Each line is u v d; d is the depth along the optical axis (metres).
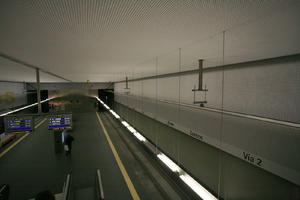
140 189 4.38
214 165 3.61
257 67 2.58
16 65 3.76
